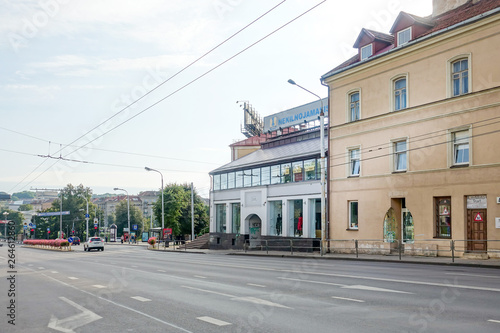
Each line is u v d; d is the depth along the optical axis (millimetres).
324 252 30453
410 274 15898
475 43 23422
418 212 25922
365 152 29828
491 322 7785
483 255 22172
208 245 51250
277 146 43969
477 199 23062
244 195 43938
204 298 11359
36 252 53219
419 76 26328
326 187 33281
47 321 8969
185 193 85000
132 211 124188
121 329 8055
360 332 7293
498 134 22172
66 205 111875
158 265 23734
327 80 33031
